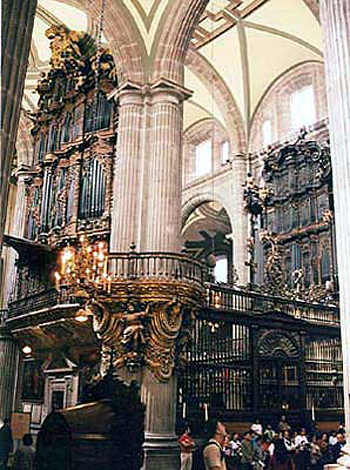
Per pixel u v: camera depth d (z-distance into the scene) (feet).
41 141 72.18
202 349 46.85
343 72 27.30
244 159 77.61
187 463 36.45
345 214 25.52
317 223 65.51
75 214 61.31
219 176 82.48
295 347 53.16
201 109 83.46
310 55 71.67
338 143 26.71
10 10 22.88
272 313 51.88
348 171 25.82
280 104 76.28
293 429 49.73
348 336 24.18
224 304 50.37
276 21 67.36
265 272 68.08
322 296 61.57
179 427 42.50
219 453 18.92
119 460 20.90
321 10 29.71
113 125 60.75
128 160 48.26
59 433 20.68
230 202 79.46
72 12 66.80
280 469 38.47
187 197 87.15
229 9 67.36
